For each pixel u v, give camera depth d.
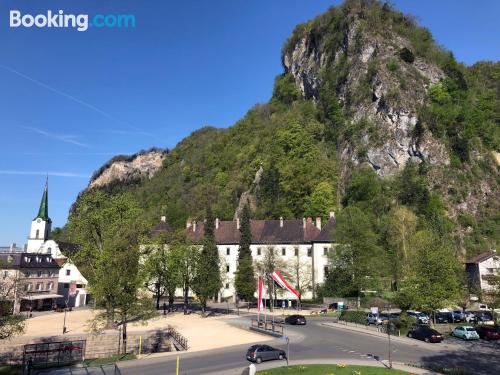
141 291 46.97
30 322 63.81
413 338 45.28
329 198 115.62
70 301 91.75
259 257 93.00
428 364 32.56
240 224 95.62
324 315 68.12
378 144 125.88
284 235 95.19
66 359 40.00
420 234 85.62
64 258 95.00
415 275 51.66
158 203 189.38
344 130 139.62
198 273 69.75
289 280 79.94
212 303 92.38
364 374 27.22
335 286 76.25
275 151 143.25
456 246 103.31
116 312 41.00
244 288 78.75
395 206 109.44
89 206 62.31
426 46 152.75
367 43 150.75
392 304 70.06
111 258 40.25
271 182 134.12
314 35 184.88
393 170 121.88
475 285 67.75
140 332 52.09
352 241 73.31
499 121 144.00
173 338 47.06
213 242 78.44
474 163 125.69
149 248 61.97
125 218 60.69
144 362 34.97
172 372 30.69
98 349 45.16
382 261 73.44
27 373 31.25
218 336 48.81
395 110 128.88
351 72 151.38
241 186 149.25
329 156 138.62
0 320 34.00
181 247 73.69
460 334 46.50
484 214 115.06
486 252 93.69
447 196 115.44
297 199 124.00
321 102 159.62
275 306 85.00
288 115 169.50
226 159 183.12
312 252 89.69
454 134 126.81
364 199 113.94
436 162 120.44
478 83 158.75
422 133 123.56
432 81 141.12
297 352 37.50
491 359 35.12
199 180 188.12
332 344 41.59
